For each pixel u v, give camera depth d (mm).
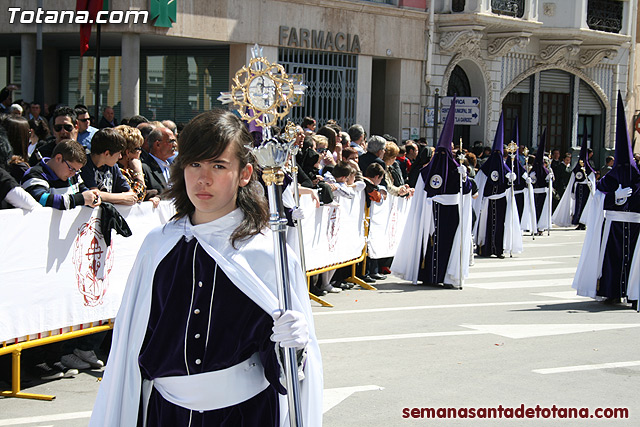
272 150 3023
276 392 3176
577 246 17406
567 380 6766
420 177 11602
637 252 10086
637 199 10164
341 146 12258
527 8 24969
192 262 3082
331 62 20906
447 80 24000
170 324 3070
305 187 9766
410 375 6805
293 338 2924
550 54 27203
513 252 15578
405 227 11766
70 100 20719
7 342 5902
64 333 6359
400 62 22719
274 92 3186
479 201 15430
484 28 23984
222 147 3006
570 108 29234
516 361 7336
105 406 3150
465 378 6754
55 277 6230
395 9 21953
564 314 9648
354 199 11125
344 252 10953
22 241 5902
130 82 17234
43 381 6461
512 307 10047
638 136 31609
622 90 30719
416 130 23297
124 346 3131
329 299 10344
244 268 3043
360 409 5902
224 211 3117
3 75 21766
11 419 5531
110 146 6840
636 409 6043
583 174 21734
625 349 7906
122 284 6961
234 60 19000
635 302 10172
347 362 7191
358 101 21453
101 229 6617
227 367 3057
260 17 18906
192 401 3057
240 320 3057
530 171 19922
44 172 6320
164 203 7398
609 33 27750
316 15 20125
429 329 8609
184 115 19797
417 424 5605
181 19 17500
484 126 25625
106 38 18297
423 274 11594
